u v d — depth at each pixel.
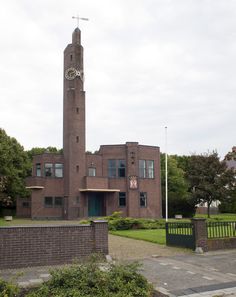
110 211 43.25
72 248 12.95
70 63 43.97
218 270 11.94
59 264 12.61
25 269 11.88
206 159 38.31
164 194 49.00
